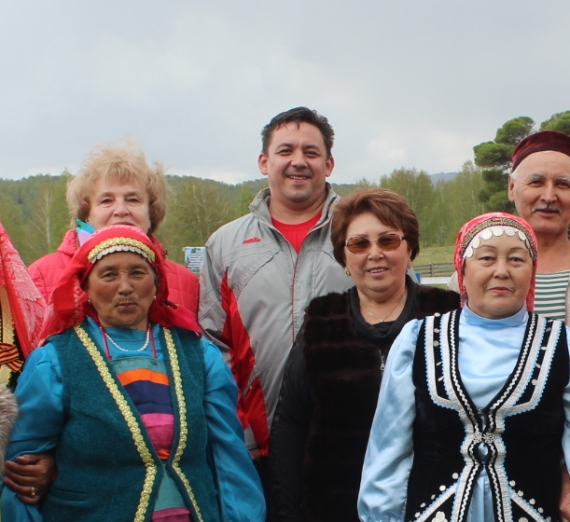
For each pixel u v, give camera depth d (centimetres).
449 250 4559
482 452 232
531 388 232
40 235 4394
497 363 238
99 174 338
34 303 283
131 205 337
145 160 353
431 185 5269
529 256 246
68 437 244
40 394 247
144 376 255
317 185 371
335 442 276
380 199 299
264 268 354
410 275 325
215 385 273
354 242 295
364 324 291
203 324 363
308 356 286
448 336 250
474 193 5081
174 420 251
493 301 242
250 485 270
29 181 8738
